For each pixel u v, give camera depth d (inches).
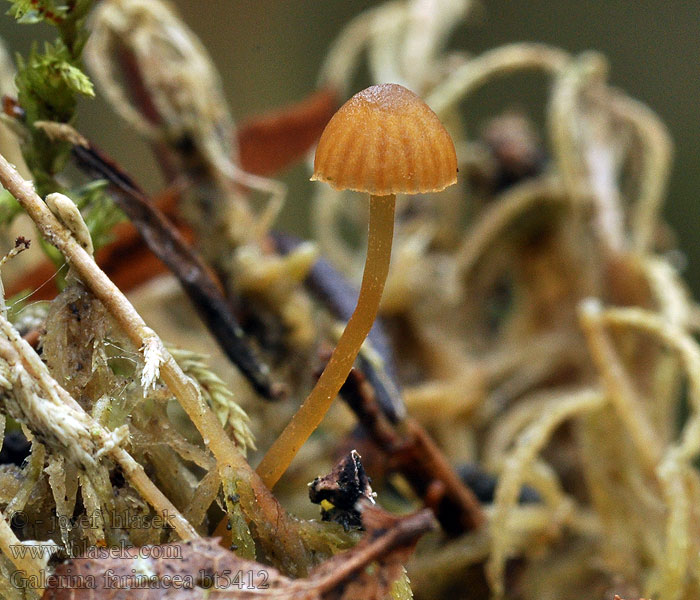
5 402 3.6
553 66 7.0
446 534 4.5
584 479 6.2
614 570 4.8
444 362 6.5
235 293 4.7
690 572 4.4
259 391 4.3
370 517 3.5
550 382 6.9
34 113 4.0
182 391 3.7
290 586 3.5
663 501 4.7
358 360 4.2
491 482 4.8
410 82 7.5
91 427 3.6
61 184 4.1
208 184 4.7
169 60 4.7
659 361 6.2
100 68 4.6
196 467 4.0
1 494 3.7
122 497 3.7
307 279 4.8
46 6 3.9
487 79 7.0
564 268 7.0
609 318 4.8
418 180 3.6
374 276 3.6
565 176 6.7
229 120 5.0
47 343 3.7
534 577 4.9
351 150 3.6
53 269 4.4
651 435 4.8
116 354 3.9
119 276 4.6
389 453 4.2
